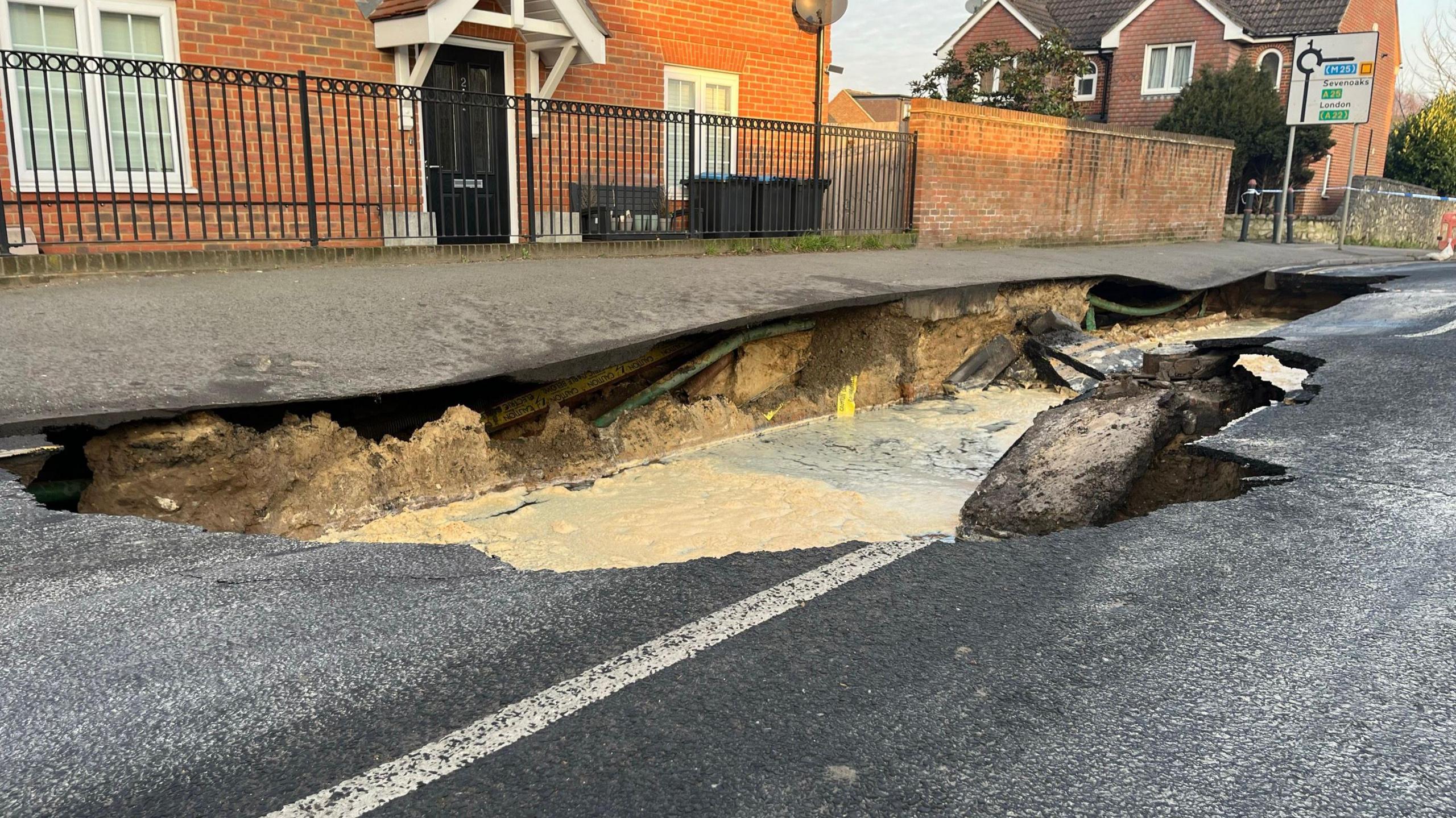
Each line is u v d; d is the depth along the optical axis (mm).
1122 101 27516
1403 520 3883
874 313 8289
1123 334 10891
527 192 9797
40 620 2822
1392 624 2971
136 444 4258
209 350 5062
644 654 2736
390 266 7891
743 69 12797
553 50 10758
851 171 12148
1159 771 2219
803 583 3271
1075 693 2555
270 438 4676
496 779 2156
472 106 8727
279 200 7840
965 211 13211
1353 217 20938
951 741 2326
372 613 2963
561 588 3205
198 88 8555
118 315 5523
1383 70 29156
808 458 6496
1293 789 2158
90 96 8188
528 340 5836
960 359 9164
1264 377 8156
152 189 8516
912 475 6082
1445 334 8219
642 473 6039
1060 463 5152
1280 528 3811
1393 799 2125
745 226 10828
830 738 2332
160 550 3367
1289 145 18703
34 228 8086
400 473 5129
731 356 7312
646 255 9648
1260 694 2561
